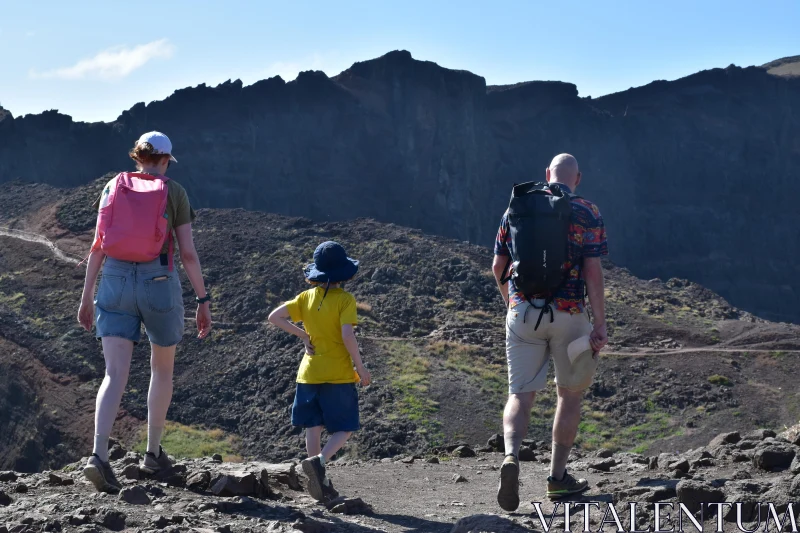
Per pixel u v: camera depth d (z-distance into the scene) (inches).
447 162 5880.9
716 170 6619.1
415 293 2304.4
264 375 1840.6
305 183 5610.2
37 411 1877.5
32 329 2186.3
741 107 6801.2
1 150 5032.0
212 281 2426.2
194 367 1926.7
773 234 6560.0
